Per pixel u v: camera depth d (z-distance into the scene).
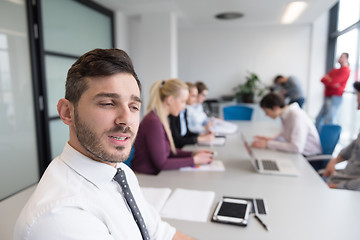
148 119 1.63
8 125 2.46
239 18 4.77
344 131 4.51
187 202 1.18
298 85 4.75
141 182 1.44
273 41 5.47
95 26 3.73
